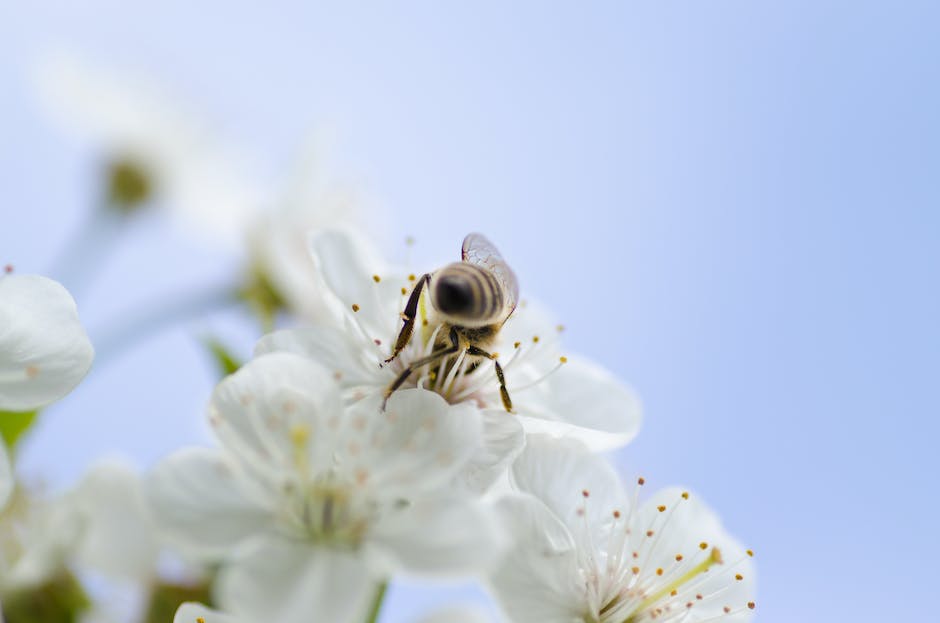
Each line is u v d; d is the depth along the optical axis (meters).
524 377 0.20
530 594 0.19
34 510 0.20
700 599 0.20
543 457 0.19
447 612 0.19
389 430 0.18
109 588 0.19
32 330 0.19
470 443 0.18
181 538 0.18
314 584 0.18
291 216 0.26
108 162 0.28
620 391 0.20
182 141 0.28
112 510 0.19
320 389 0.18
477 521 0.18
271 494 0.18
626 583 0.19
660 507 0.20
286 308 0.25
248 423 0.18
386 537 0.18
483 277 0.19
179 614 0.18
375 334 0.20
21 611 0.19
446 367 0.20
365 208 0.26
